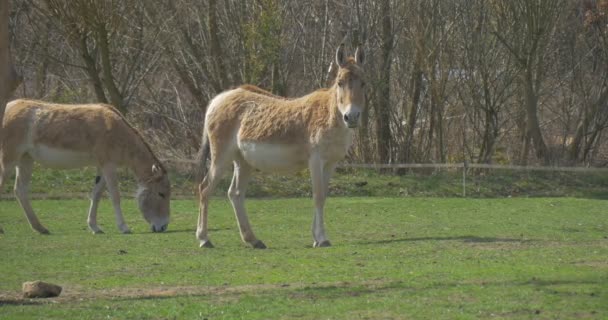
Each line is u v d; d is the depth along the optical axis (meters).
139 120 47.94
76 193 35.28
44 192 35.22
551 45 43.94
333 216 28.81
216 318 12.33
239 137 21.34
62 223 27.39
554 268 16.38
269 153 21.08
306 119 20.89
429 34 40.91
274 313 12.59
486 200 33.62
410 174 40.66
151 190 25.55
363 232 24.33
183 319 12.28
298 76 45.59
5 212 29.88
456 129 44.06
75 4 36.75
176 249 20.84
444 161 42.47
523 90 42.28
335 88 20.36
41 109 25.23
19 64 46.47
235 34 43.06
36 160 25.14
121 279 16.17
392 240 22.06
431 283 14.77
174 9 42.25
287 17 44.88
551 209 30.34
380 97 42.66
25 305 13.41
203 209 21.53
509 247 20.22
